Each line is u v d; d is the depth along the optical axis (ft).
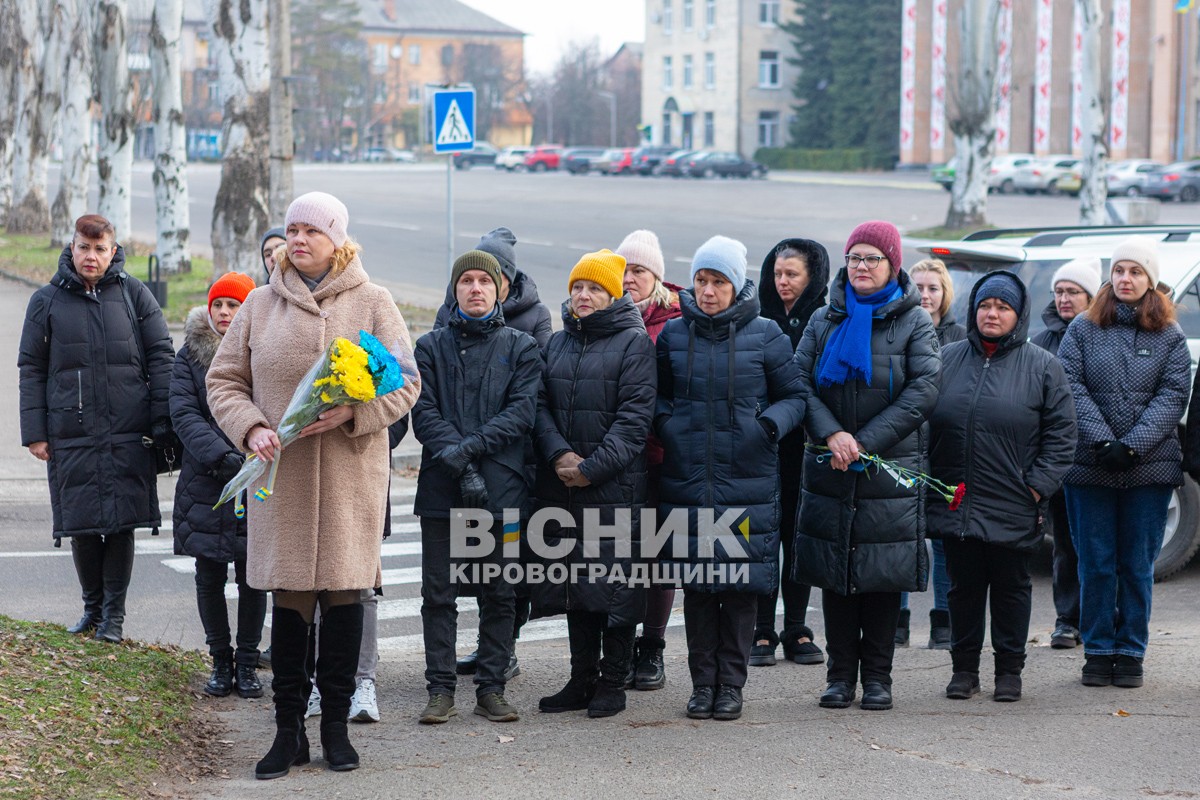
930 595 29.40
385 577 30.63
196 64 363.15
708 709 19.15
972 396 19.94
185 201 82.58
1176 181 168.55
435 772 16.46
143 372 22.12
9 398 49.96
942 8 248.52
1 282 87.56
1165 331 21.04
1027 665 22.27
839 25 280.51
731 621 19.35
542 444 19.13
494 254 22.21
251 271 70.85
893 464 19.07
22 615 26.12
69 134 106.73
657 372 19.51
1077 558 23.16
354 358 15.01
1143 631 20.65
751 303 19.36
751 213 144.15
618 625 19.20
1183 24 206.28
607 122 399.44
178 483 20.93
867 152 269.64
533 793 15.66
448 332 19.30
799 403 19.01
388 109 391.45
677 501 19.27
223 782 16.05
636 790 15.76
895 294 19.24
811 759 16.96
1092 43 98.68
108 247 21.77
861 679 19.98
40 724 16.31
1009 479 19.75
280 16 55.16
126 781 15.35
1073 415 19.95
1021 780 16.08
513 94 415.44
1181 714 18.97
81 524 21.44
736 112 311.68
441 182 214.90
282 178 55.98
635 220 135.13
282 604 16.42
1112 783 15.97
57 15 117.39
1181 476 20.79
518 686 21.56
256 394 16.17
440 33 422.41
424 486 19.15
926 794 15.60
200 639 24.79
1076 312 24.48
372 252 106.32
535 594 19.43
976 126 120.57
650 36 337.72
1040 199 169.78
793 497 22.67
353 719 18.94
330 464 16.03
